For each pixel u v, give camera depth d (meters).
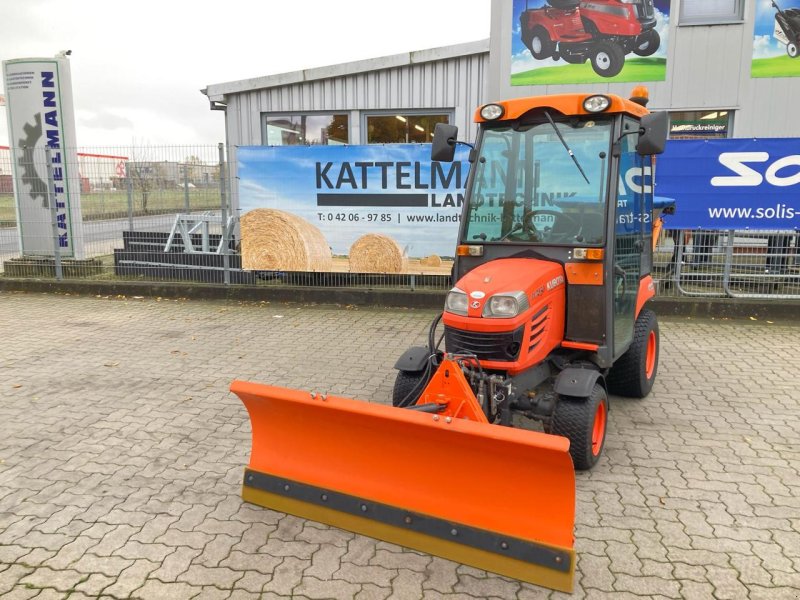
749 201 8.42
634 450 4.58
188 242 10.67
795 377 6.19
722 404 5.50
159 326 8.38
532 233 4.59
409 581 3.12
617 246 4.54
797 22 9.63
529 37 10.41
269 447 3.84
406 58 11.20
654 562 3.26
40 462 4.38
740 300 8.51
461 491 3.29
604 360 4.36
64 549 3.38
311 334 7.93
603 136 4.41
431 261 9.20
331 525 3.59
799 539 3.46
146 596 3.01
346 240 9.37
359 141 11.77
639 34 10.05
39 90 10.85
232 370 6.45
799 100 9.86
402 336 7.81
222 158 9.80
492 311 3.94
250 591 3.05
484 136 4.75
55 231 10.71
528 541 3.09
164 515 3.72
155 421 5.11
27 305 9.77
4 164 10.92
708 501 3.86
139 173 10.79
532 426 4.83
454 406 3.66
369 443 3.50
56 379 6.15
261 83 11.80
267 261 9.66
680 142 8.44
